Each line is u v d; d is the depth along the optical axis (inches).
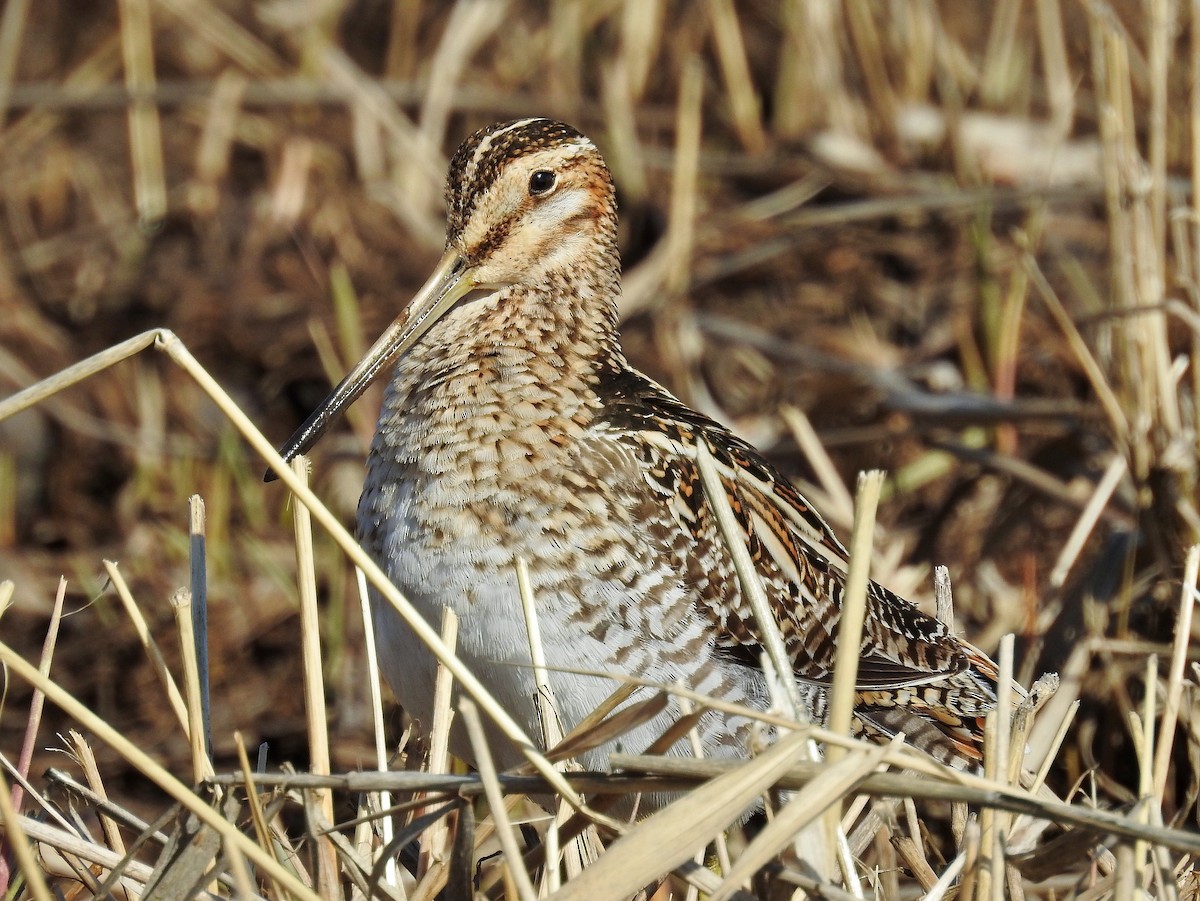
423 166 593.6
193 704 267.0
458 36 613.6
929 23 612.1
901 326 560.4
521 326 335.9
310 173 606.2
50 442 530.3
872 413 494.6
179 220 605.6
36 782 396.8
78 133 634.8
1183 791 351.6
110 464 530.6
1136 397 389.4
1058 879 308.8
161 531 492.1
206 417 539.8
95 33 658.8
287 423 542.9
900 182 588.1
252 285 575.8
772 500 344.5
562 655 305.1
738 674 322.0
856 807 290.8
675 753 313.7
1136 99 545.0
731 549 265.6
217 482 490.0
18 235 600.4
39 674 235.9
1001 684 256.1
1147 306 382.0
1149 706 280.1
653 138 626.8
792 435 482.9
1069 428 454.9
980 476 450.6
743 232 581.3
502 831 230.4
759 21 662.5
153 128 606.9
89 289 580.7
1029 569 408.2
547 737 284.2
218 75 645.3
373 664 290.4
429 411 319.0
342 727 416.8
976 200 548.4
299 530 283.3
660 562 313.1
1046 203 559.5
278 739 418.0
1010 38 614.9
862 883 300.5
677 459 326.3
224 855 250.2
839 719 241.3
